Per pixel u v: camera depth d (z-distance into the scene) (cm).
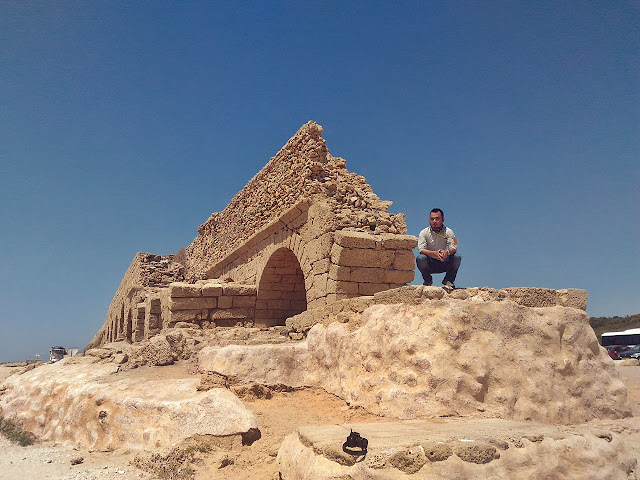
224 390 534
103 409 579
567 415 460
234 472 423
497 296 507
